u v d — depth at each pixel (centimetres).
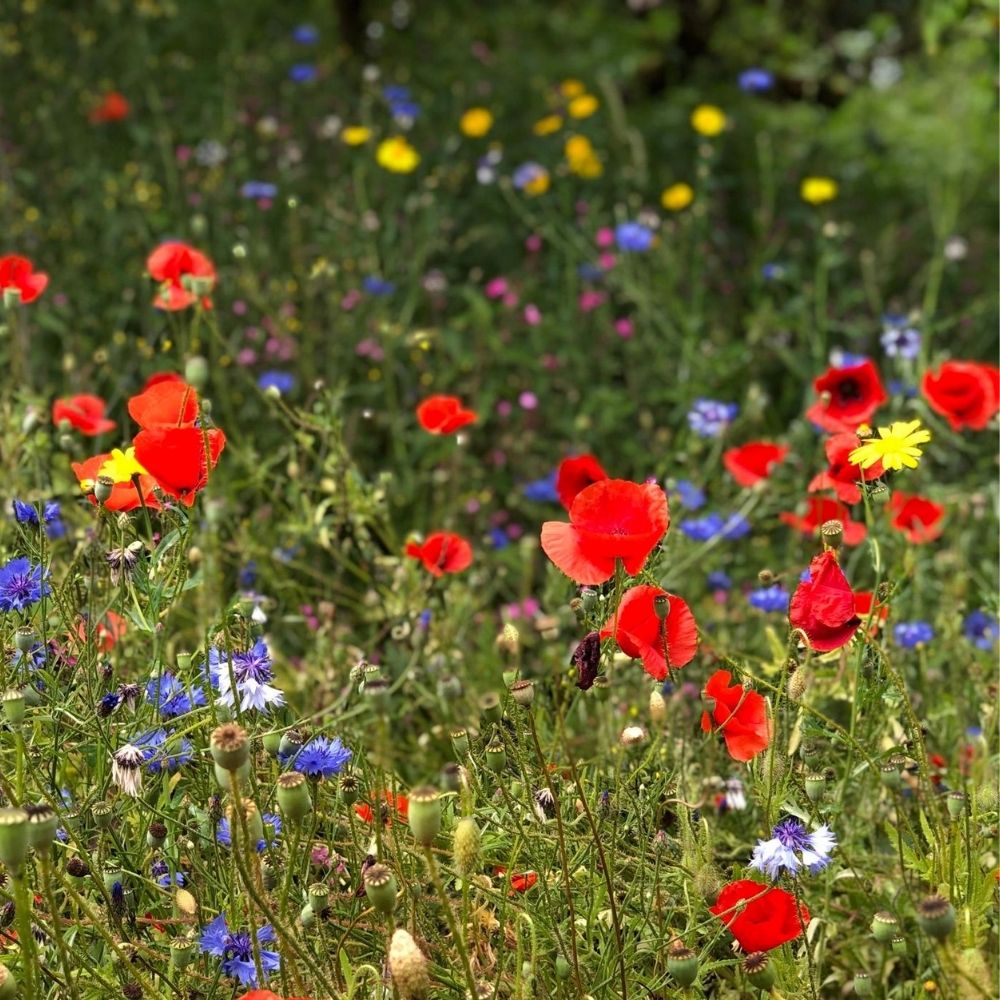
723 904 286
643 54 1159
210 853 315
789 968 299
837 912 356
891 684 325
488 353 693
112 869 295
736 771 380
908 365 593
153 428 302
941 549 559
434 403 449
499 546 590
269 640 464
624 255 734
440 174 819
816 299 750
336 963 287
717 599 509
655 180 918
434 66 1071
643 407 694
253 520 515
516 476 645
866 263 742
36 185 768
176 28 968
